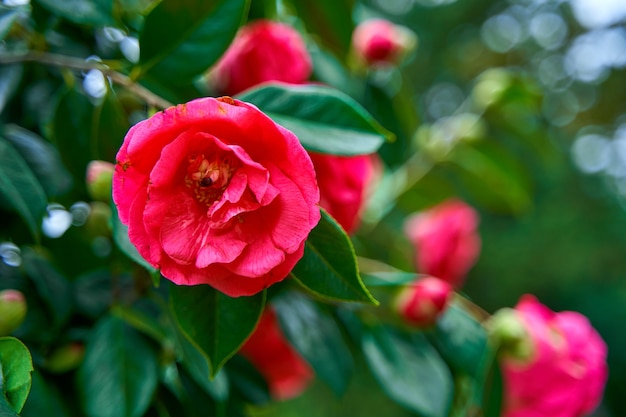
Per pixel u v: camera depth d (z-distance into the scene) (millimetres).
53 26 879
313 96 822
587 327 999
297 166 750
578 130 5031
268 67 896
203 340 788
